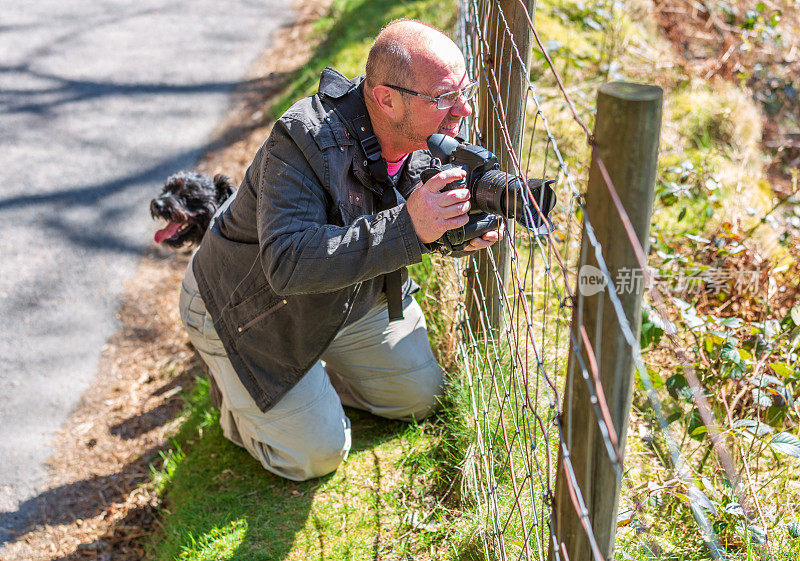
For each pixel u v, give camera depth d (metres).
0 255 4.40
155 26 7.65
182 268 4.27
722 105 4.56
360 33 6.12
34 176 5.18
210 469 2.75
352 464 2.62
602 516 1.35
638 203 1.13
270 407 2.40
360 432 2.77
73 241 4.53
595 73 4.75
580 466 1.33
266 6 8.11
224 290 2.33
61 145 5.55
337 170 1.95
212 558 2.35
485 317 2.58
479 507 2.21
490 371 2.48
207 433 2.94
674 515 2.18
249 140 5.48
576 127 4.08
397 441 2.69
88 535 2.77
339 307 2.22
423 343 2.70
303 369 2.34
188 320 2.54
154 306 3.98
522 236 3.38
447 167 1.84
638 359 1.23
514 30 2.16
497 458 2.36
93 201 4.90
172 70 6.71
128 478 2.98
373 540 2.33
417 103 1.89
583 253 1.21
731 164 4.16
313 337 2.26
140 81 6.52
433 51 1.85
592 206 1.17
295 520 2.44
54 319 3.91
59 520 2.83
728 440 2.33
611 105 1.09
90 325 3.87
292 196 1.93
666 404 2.62
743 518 2.07
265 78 6.45
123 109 6.06
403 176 2.18
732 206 3.66
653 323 2.27
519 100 2.26
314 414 2.47
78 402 3.40
